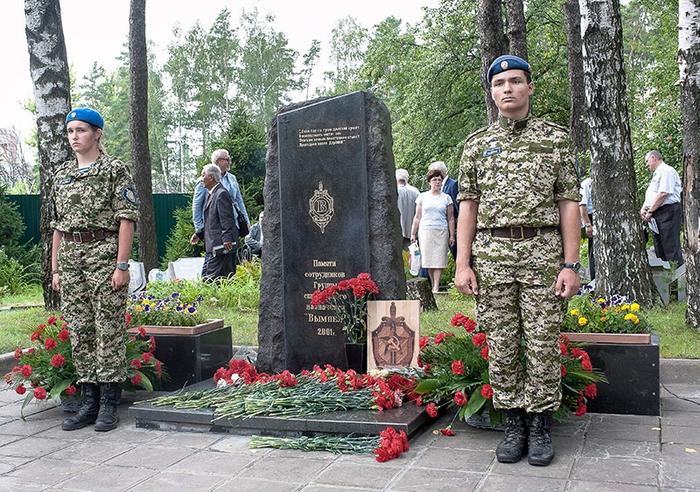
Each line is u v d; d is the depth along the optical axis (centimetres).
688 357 646
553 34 2569
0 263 1728
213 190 1093
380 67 2886
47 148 973
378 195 605
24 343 803
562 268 438
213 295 1063
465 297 1152
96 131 555
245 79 4919
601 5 855
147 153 1491
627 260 869
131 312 675
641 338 536
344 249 610
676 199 1052
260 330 639
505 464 437
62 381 581
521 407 446
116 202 545
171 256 1875
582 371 500
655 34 3011
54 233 572
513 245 436
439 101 2542
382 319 571
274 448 482
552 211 436
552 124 441
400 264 612
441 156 2652
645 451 452
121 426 549
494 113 1170
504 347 445
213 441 503
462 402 490
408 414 500
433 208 1112
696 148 744
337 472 432
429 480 414
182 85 4994
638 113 1995
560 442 474
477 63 2475
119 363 550
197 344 641
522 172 434
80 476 442
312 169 619
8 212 1895
